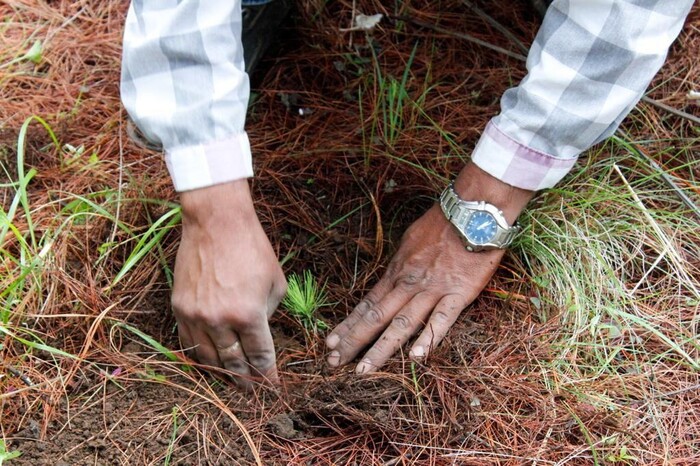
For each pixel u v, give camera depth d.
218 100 1.38
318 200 2.03
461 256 1.71
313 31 2.45
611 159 2.04
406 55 2.39
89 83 2.31
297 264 1.90
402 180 2.06
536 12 2.43
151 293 1.78
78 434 1.49
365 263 1.91
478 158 1.63
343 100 2.29
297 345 1.75
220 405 1.53
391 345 1.65
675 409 1.61
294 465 1.47
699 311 1.79
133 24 1.40
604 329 1.74
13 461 1.43
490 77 2.31
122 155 2.08
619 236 1.91
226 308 1.42
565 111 1.50
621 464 1.51
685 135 2.17
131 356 1.64
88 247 1.82
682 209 1.99
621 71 1.45
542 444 1.52
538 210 1.91
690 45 2.33
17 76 2.28
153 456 1.45
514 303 1.80
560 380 1.64
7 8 2.50
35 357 1.60
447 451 1.51
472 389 1.61
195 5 1.35
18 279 1.62
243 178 1.44
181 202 1.44
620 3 1.40
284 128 2.21
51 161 2.06
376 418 1.54
